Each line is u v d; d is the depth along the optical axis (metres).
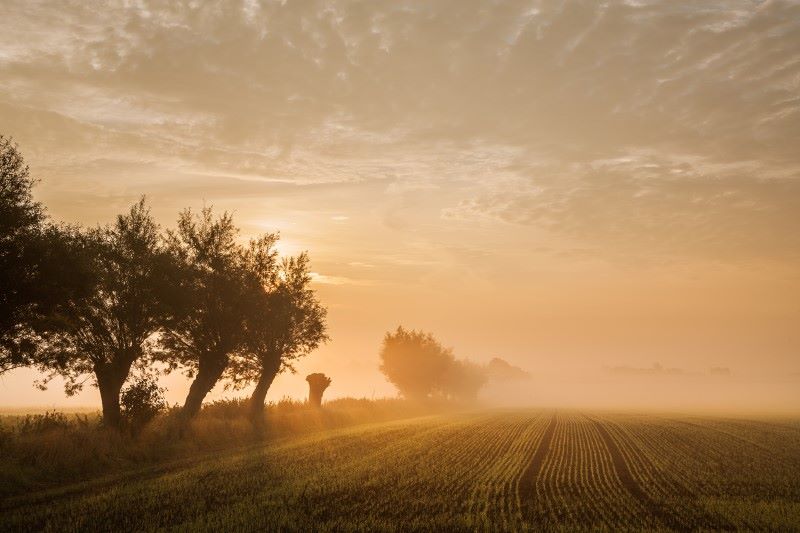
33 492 15.75
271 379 35.12
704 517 15.30
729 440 37.56
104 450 20.58
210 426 27.73
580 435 40.78
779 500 17.59
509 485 19.41
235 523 13.03
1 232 19.41
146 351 28.25
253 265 34.03
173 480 17.61
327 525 13.34
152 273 27.62
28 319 20.75
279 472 19.56
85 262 22.20
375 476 19.78
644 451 30.84
